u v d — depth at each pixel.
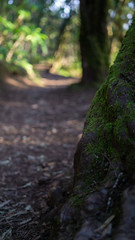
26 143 4.02
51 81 14.04
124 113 1.33
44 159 3.32
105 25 7.76
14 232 1.75
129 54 1.52
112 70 1.59
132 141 1.22
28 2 10.95
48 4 15.41
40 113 6.14
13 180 2.72
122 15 7.75
